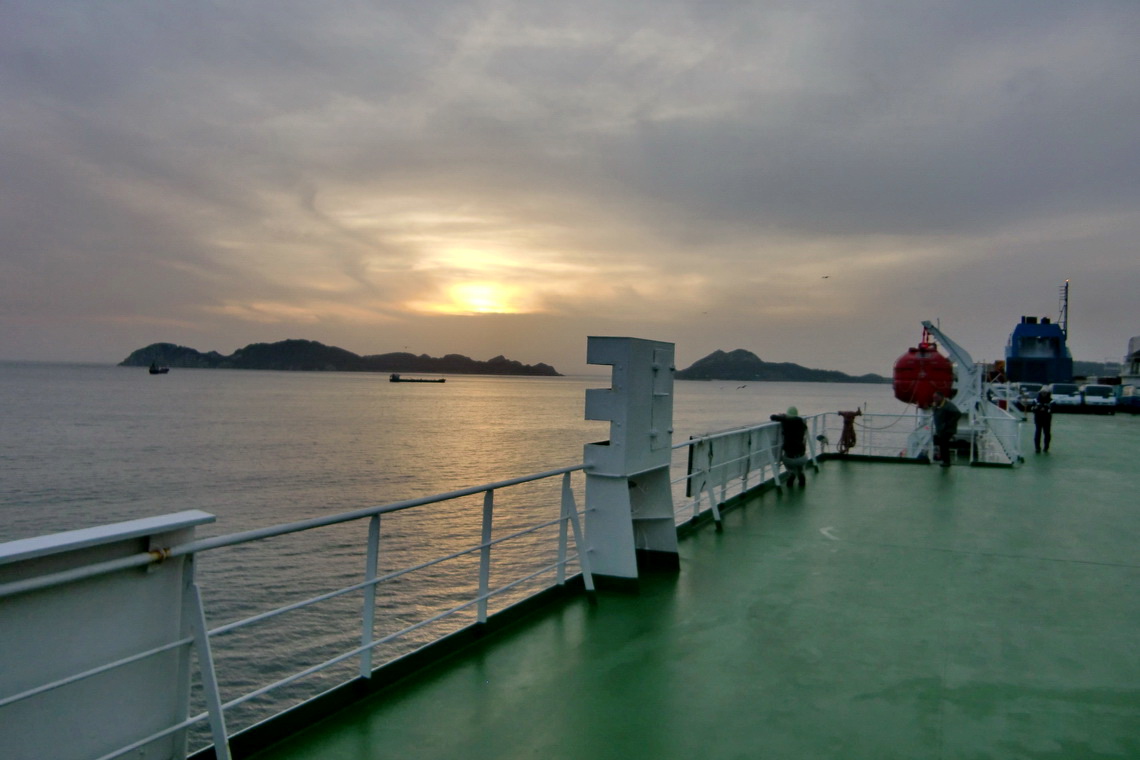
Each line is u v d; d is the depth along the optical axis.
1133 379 65.19
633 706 4.44
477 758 3.78
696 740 4.02
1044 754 3.93
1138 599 6.89
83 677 2.75
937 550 8.80
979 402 20.30
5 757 2.65
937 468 16.88
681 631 5.81
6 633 2.64
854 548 8.84
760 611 6.36
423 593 21.83
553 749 3.88
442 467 58.56
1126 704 4.58
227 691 15.77
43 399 178.62
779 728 4.18
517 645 5.45
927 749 3.96
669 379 7.79
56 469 57.25
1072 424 35.12
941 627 6.02
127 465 59.66
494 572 23.92
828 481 14.66
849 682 4.86
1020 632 5.93
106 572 2.88
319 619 19.58
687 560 8.19
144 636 3.12
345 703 4.39
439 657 5.17
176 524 3.12
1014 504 12.14
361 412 146.12
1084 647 5.60
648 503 7.74
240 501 43.28
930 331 20.84
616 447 6.88
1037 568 8.02
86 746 2.90
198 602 3.31
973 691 4.75
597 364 6.94
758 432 13.20
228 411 141.75
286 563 25.14
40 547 2.60
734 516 10.87
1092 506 12.08
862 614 6.33
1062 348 54.34
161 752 3.21
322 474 54.38
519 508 36.00
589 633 5.73
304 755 3.78
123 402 170.62
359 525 31.81
